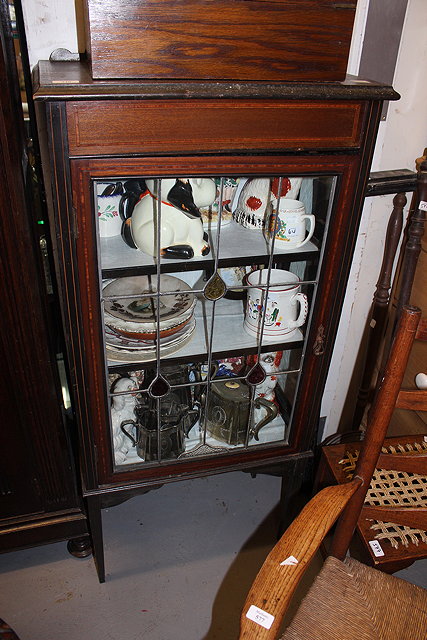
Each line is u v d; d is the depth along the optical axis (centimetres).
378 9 102
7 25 79
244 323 106
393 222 121
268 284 96
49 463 110
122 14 70
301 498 149
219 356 101
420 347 125
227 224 98
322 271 94
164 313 95
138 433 108
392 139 117
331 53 79
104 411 97
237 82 76
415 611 82
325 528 73
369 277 134
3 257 85
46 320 97
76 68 83
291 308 101
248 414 112
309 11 75
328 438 137
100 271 83
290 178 88
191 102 73
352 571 87
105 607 121
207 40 73
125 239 92
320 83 79
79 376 91
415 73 111
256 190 93
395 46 107
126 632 117
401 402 82
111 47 71
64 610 120
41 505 116
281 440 115
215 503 148
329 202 88
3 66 72
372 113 81
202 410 110
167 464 107
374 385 149
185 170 79
